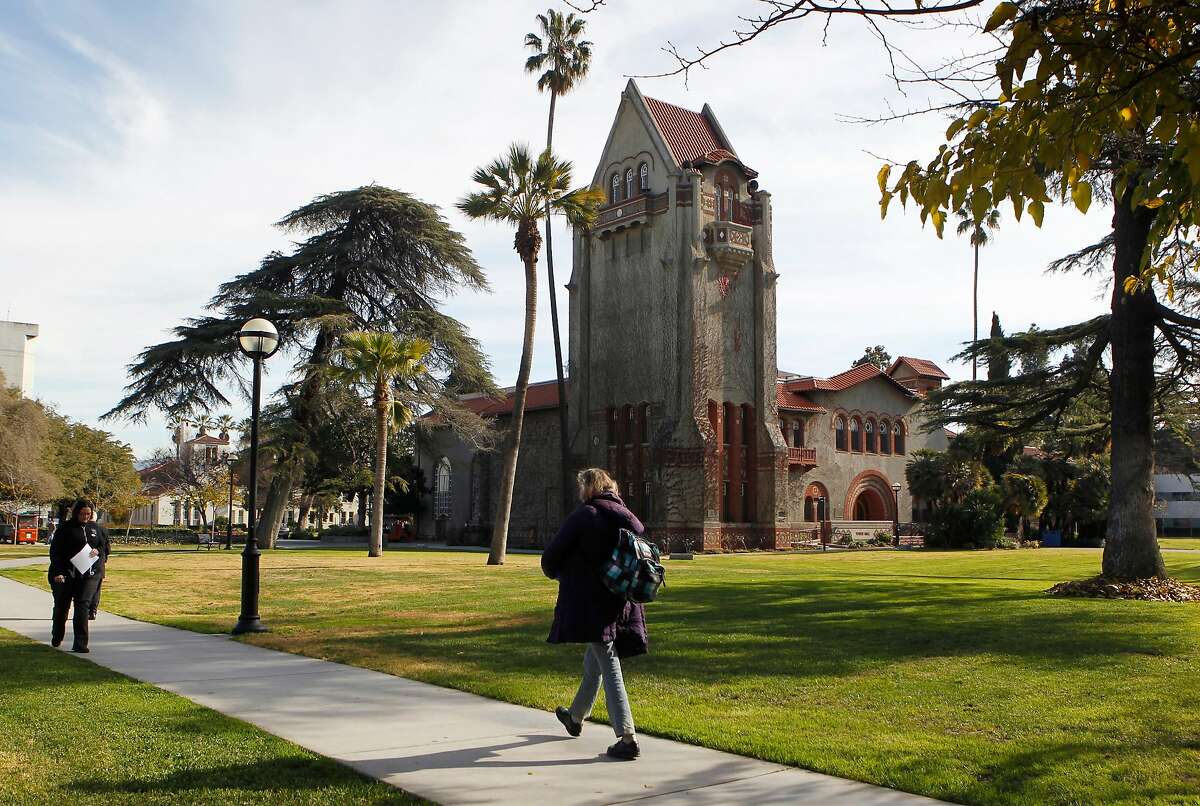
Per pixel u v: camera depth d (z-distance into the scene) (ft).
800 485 189.78
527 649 39.27
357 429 167.02
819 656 36.58
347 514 417.08
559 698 28.78
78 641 39.06
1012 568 104.22
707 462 163.22
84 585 39.50
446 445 217.97
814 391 199.31
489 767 21.17
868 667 33.99
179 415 157.99
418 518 227.81
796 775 20.49
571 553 22.58
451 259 166.61
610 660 22.26
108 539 41.16
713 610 54.08
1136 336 63.98
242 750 22.04
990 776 20.11
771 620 48.80
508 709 27.66
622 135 181.98
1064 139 17.02
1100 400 76.02
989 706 27.14
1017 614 50.31
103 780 19.47
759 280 177.47
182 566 100.32
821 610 53.72
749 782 19.97
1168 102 17.16
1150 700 27.71
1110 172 52.65
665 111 181.47
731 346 173.47
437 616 52.90
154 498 368.68
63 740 22.84
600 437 179.22
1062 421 79.66
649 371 171.12
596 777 20.34
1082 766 20.74
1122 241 63.57
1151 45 17.76
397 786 19.57
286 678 32.89
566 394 188.96
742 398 174.50
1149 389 64.23
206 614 54.49
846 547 183.21
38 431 195.21
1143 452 63.98
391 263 166.50
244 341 48.11
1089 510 197.47
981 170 17.47
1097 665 33.86
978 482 178.91
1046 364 75.15
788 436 193.77
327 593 68.54
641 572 21.89
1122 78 17.10
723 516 170.60
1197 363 65.98
